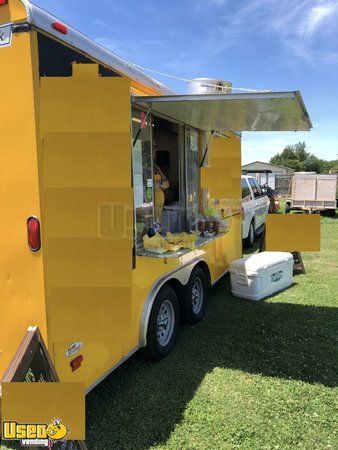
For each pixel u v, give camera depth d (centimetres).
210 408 290
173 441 256
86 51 251
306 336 415
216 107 337
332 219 1590
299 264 687
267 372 342
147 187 349
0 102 222
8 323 239
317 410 288
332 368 349
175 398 302
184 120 418
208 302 527
